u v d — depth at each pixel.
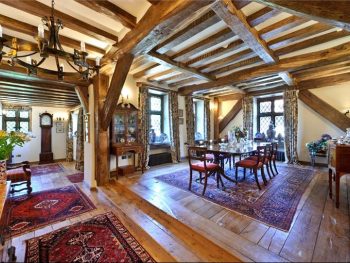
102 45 3.29
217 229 2.21
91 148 4.04
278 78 5.30
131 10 2.36
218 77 5.26
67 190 3.86
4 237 2.05
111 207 3.00
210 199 3.08
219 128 8.05
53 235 2.24
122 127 4.80
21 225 2.46
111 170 4.68
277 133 6.65
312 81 5.51
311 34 2.83
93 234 2.26
